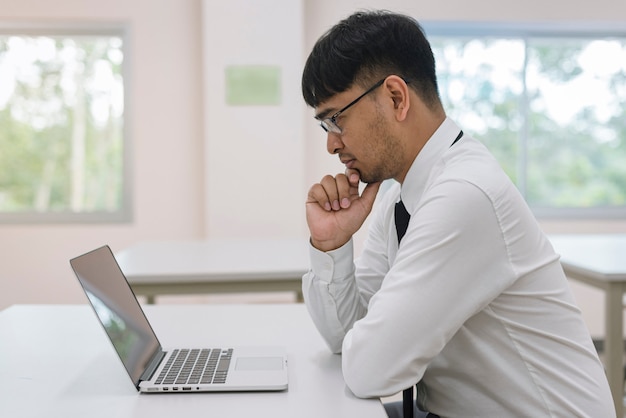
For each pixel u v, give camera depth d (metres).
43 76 3.73
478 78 3.85
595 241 2.80
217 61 3.43
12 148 3.76
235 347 1.12
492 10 3.63
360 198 1.11
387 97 0.96
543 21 3.65
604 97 3.90
